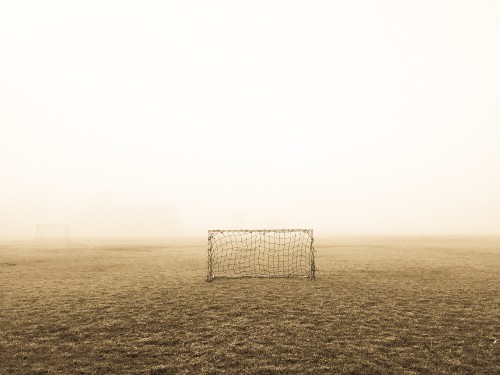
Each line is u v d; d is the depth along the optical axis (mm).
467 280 10719
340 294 8773
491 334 5586
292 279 11312
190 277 11859
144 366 4387
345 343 5188
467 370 4238
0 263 15906
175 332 5762
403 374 4121
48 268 14148
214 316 6738
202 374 4145
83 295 8797
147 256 19422
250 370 4246
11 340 5391
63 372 4215
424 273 12188
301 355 4727
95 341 5332
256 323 6258
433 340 5309
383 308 7305
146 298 8414
